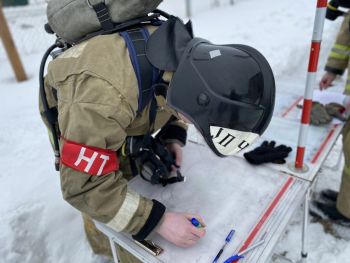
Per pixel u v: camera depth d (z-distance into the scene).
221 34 3.84
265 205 0.94
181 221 0.79
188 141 1.28
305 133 1.02
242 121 0.67
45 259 1.38
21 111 2.40
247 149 1.23
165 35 0.72
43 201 1.51
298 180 1.04
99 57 0.70
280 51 3.31
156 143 1.03
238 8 5.20
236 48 0.74
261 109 0.68
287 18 4.40
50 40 3.64
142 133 0.91
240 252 0.79
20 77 2.91
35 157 1.86
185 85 0.67
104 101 0.66
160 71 0.72
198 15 4.86
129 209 0.74
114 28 0.77
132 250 0.82
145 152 1.00
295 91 1.74
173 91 0.68
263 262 0.77
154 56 0.70
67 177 0.71
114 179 0.74
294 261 1.39
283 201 0.95
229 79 0.66
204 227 0.83
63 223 1.47
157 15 0.85
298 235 1.52
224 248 0.81
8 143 2.00
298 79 1.91
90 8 0.76
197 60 0.68
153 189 1.02
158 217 0.77
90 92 0.67
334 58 1.63
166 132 1.14
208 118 0.66
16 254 1.32
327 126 1.39
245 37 3.72
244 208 0.93
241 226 0.87
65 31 0.83
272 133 1.35
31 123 2.24
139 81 0.70
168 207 0.95
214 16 4.73
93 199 0.73
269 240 0.83
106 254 1.31
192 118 0.67
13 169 1.75
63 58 0.76
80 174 0.70
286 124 1.42
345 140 1.30
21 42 3.77
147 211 0.76
